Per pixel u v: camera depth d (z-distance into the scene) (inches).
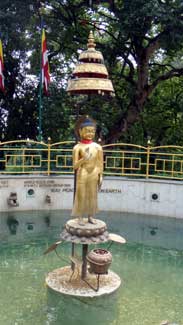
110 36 718.5
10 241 367.6
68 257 333.7
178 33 558.6
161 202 470.9
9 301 253.8
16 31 618.5
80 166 262.4
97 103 662.5
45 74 571.2
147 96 701.9
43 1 617.9
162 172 540.1
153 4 532.7
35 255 335.6
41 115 654.5
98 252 263.4
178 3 541.0
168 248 366.3
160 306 253.4
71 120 684.1
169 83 818.8
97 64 261.1
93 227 262.1
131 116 698.8
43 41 565.9
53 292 262.2
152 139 851.4
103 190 482.3
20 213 458.0
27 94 737.6
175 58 784.3
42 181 472.4
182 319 236.8
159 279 297.3
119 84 752.3
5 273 296.5
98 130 649.0
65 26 655.8
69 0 649.6
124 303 256.1
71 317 236.7
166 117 824.9
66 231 269.6
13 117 746.8
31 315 237.5
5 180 457.1
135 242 380.5
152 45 637.3
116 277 286.8
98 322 231.6
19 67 721.6
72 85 262.1
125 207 483.5
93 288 263.1
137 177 501.4
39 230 402.0
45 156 552.7
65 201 482.3
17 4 593.0
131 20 559.8
